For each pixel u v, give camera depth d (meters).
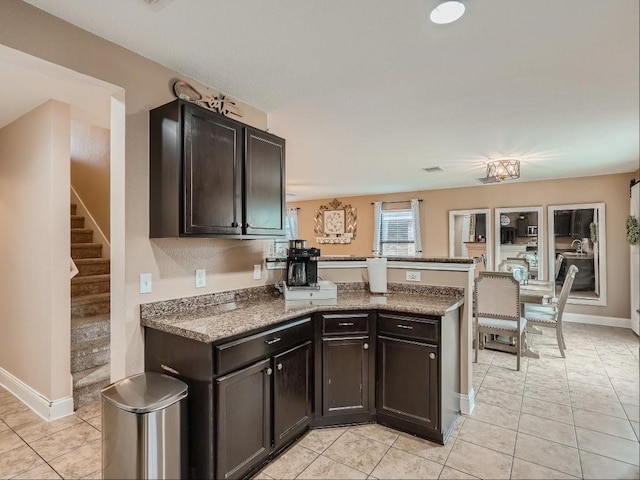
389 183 6.59
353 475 2.07
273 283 3.08
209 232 2.19
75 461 2.18
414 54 2.16
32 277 2.85
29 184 2.89
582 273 5.87
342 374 2.57
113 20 1.83
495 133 3.65
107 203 4.38
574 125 3.39
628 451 2.31
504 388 3.31
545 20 1.82
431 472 2.10
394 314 2.53
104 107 2.83
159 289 2.25
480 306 4.02
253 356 2.05
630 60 2.22
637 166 5.07
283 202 2.79
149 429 1.69
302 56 2.19
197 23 1.85
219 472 1.85
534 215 6.25
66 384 2.72
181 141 2.05
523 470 2.12
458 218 7.01
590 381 3.46
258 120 3.04
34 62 1.78
